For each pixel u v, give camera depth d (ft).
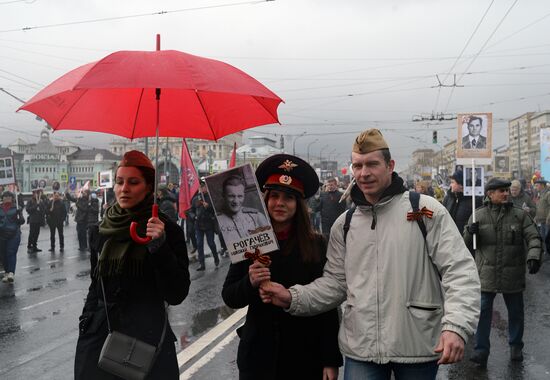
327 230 41.27
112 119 12.03
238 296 9.72
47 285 35.68
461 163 29.04
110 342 9.42
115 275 9.71
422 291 9.34
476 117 28.48
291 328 9.72
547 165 58.13
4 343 21.86
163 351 9.88
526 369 18.53
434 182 155.43
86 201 57.41
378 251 9.53
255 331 9.73
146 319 9.73
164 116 12.21
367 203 9.71
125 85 8.53
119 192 10.16
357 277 9.66
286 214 9.98
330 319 9.95
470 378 17.69
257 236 9.40
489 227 19.12
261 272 9.25
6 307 28.78
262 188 10.26
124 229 9.80
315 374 9.76
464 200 30.96
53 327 24.45
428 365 9.21
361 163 9.70
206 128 12.37
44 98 9.11
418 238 9.43
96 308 10.05
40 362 19.39
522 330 19.40
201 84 8.85
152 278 9.84
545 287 34.30
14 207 37.29
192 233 48.37
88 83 8.52
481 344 18.94
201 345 20.84
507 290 18.85
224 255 50.29
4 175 58.18
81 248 57.77
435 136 139.44
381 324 9.30
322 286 9.77
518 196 44.88
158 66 8.95
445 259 9.25
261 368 9.59
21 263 46.96
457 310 8.76
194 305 28.40
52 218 56.44
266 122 11.98
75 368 9.98
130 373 9.32
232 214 9.45
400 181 9.83
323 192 41.55
